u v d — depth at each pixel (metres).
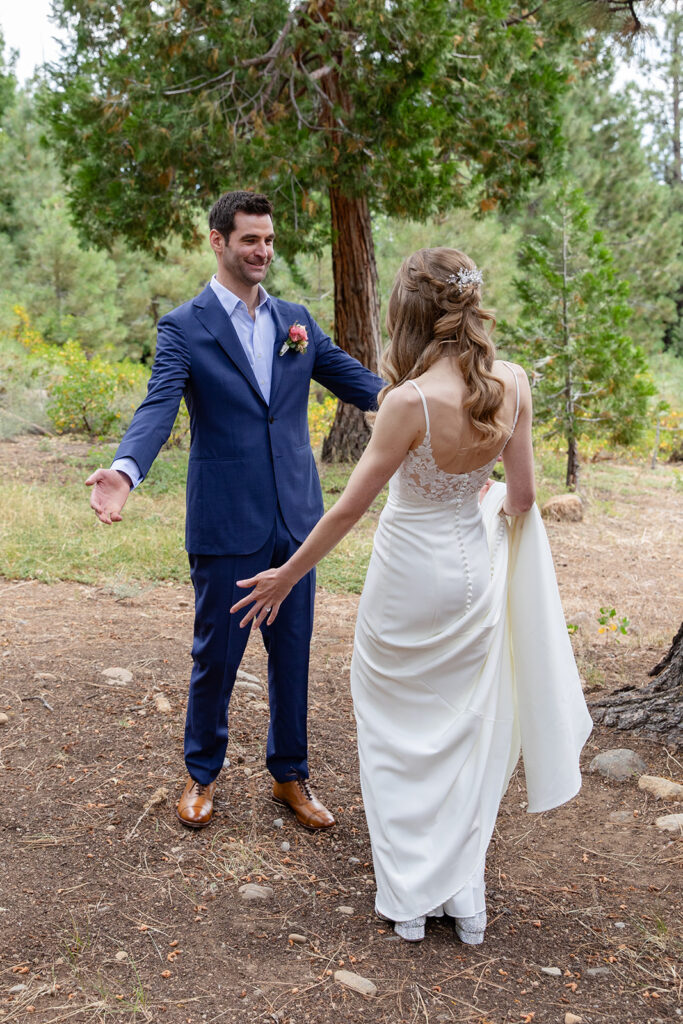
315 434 11.79
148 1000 2.22
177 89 8.45
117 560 6.39
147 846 2.97
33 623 5.01
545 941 2.57
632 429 10.33
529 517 2.76
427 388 2.38
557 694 2.73
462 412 2.41
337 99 8.85
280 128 8.11
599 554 7.77
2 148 22.08
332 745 3.82
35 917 2.55
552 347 10.40
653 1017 2.22
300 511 3.10
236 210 2.90
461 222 16.80
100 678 4.21
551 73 9.80
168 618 5.36
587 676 4.64
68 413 11.16
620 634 5.53
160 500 8.12
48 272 19.67
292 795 3.25
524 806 3.44
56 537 6.71
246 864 2.90
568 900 2.79
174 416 2.82
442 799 2.56
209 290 3.03
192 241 10.18
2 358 13.91
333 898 2.76
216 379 2.95
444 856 2.53
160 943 2.47
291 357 3.09
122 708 3.92
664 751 3.79
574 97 24.36
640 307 26.11
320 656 4.93
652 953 2.50
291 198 8.57
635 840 3.16
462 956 2.48
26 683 4.08
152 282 21.31
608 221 25.88
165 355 2.91
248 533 2.99
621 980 2.38
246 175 8.07
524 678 2.76
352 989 2.29
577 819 3.33
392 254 17.45
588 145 25.70
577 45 10.41
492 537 2.75
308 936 2.54
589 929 2.63
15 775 3.33
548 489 10.02
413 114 8.13
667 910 2.73
